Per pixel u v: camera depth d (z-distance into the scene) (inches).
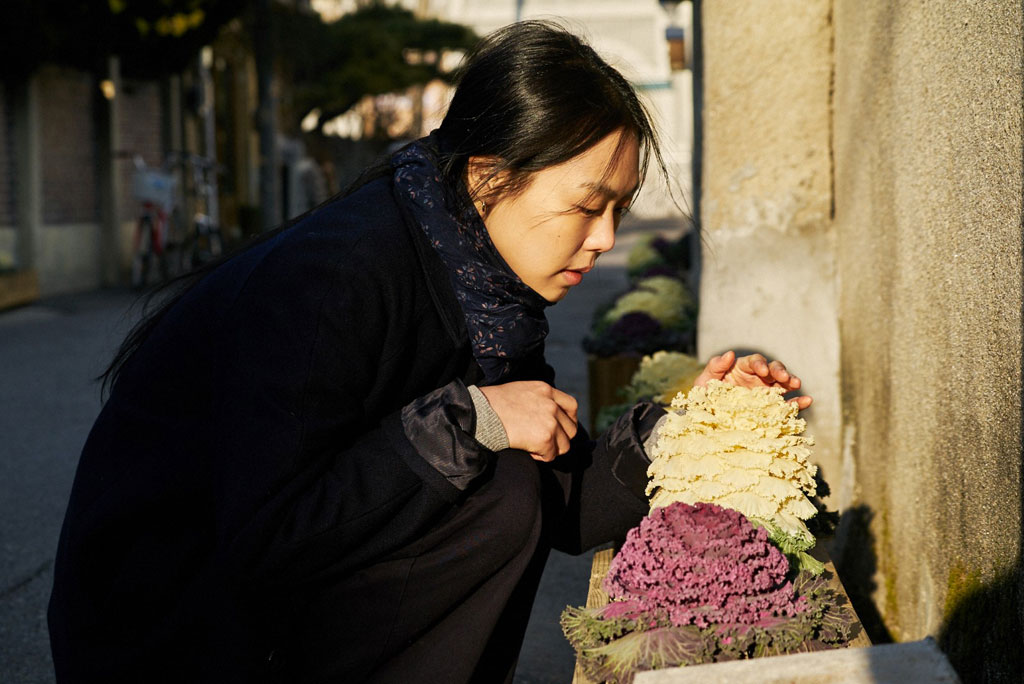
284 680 68.5
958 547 88.4
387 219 69.8
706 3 151.9
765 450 73.0
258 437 64.1
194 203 700.7
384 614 69.5
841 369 149.3
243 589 64.7
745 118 151.9
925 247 100.5
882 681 51.0
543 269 69.6
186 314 70.4
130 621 69.9
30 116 513.0
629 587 69.1
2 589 157.0
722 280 154.9
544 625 140.9
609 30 1342.3
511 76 67.7
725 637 64.9
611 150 67.4
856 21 134.0
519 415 68.9
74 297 532.7
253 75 882.8
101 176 588.4
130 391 71.4
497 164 67.4
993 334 78.5
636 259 448.1
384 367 68.3
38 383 310.3
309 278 66.2
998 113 77.5
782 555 68.7
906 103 108.4
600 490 82.5
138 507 68.6
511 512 69.7
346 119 1307.8
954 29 90.4
